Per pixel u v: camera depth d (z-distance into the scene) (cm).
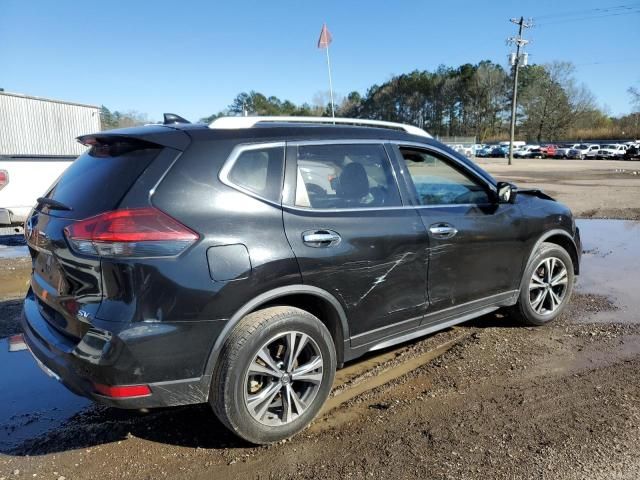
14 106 1970
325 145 324
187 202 265
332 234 306
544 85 9850
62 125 2147
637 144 6512
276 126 313
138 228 251
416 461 276
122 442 302
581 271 684
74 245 260
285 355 293
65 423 324
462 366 393
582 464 271
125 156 284
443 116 11300
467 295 393
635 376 373
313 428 312
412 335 367
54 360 269
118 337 245
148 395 256
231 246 268
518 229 424
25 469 276
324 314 321
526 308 453
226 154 283
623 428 304
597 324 483
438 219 366
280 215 290
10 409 341
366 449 289
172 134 280
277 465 276
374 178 347
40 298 303
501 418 318
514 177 2672
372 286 327
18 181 733
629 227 1040
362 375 385
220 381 271
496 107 10562
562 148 6862
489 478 262
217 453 289
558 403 335
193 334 260
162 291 251
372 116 12606
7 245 869
